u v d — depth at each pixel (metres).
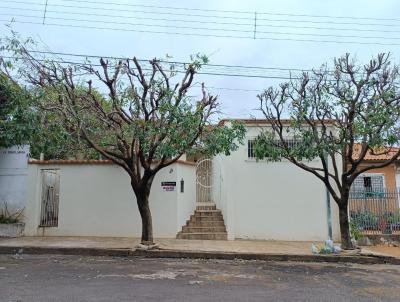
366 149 13.02
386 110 12.32
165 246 13.65
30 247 12.91
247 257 12.63
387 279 9.85
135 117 13.10
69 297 7.12
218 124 13.73
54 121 13.15
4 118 13.72
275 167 16.44
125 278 8.94
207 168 19.25
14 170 15.94
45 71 13.18
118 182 15.91
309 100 13.27
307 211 16.23
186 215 16.75
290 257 12.66
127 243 14.00
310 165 16.48
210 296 7.45
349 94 12.75
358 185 20.91
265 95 14.03
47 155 17.91
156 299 7.11
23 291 7.50
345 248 13.23
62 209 15.91
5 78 13.41
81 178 16.02
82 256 12.44
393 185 20.81
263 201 16.27
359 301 7.45
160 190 15.97
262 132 14.37
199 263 11.58
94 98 13.32
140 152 13.00
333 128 15.71
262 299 7.35
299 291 8.14
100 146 13.99
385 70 12.77
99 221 15.78
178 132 12.50
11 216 15.67
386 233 16.09
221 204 17.19
